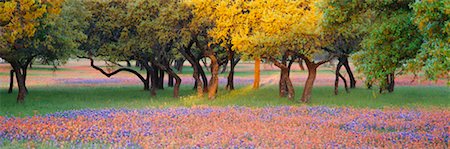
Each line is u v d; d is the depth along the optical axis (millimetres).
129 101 26844
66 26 23469
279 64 26781
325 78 58031
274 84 47062
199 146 12812
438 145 12945
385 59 12133
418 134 14969
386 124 17234
